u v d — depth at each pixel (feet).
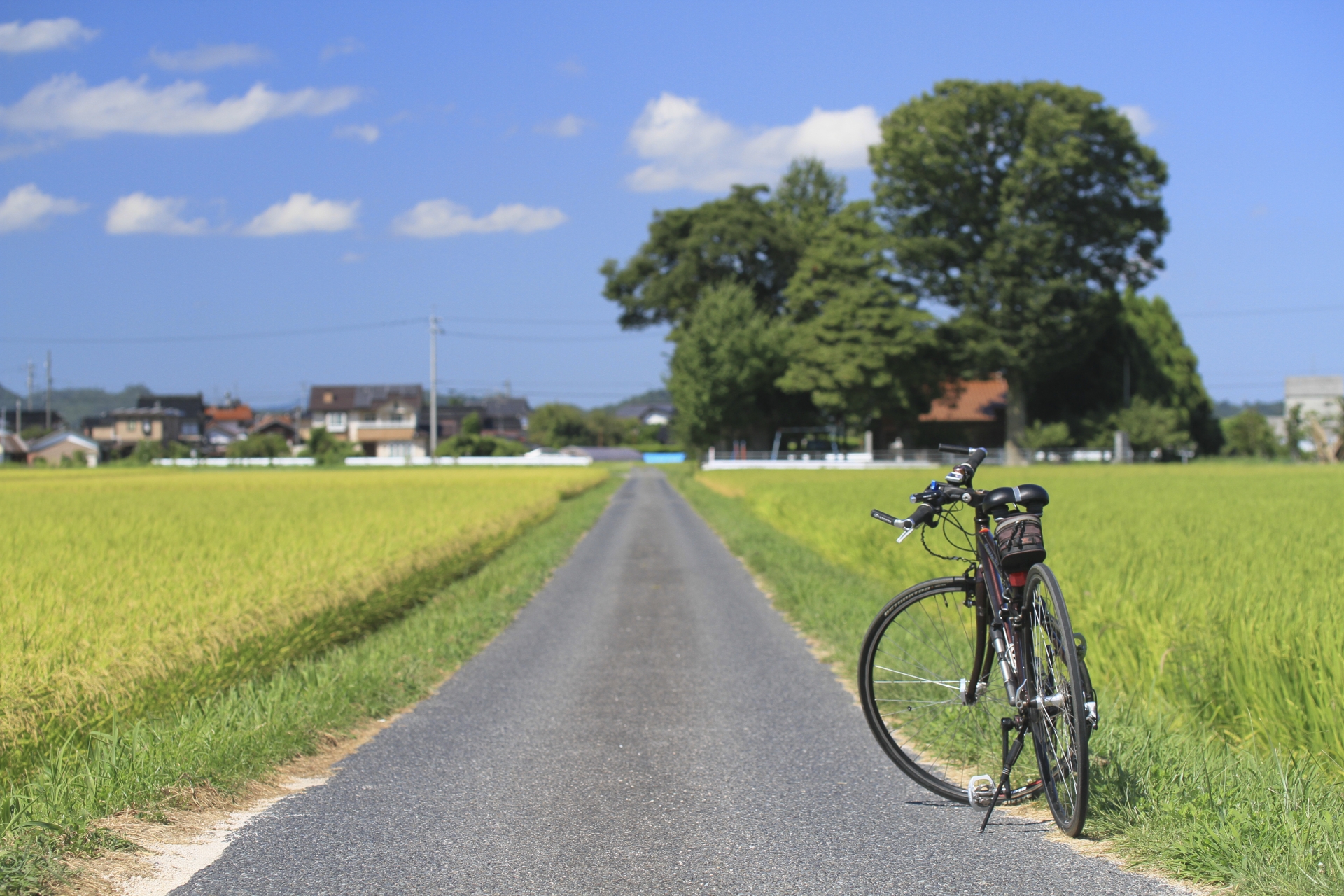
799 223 256.11
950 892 10.71
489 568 45.52
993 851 11.97
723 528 69.87
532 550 53.72
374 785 14.97
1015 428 202.90
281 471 190.90
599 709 20.12
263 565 31.30
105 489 99.14
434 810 13.76
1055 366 193.88
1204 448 230.07
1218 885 10.52
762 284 241.14
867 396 203.10
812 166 270.67
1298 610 20.24
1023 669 12.69
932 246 190.90
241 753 15.30
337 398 361.71
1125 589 24.49
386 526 46.93
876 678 14.88
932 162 187.32
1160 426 198.70
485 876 11.35
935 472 152.76
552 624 31.58
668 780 15.19
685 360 201.05
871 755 16.57
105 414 349.20
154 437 345.92
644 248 242.58
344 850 12.18
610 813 13.61
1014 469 164.04
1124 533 39.73
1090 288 187.83
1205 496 69.05
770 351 204.33
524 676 23.57
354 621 28.50
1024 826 12.94
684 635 29.22
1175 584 24.79
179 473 177.58
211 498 76.95
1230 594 23.07
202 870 11.47
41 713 15.31
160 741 15.06
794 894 10.76
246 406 449.89
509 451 280.51
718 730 18.33
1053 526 43.68
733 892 10.85
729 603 35.86
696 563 49.98
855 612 30.12
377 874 11.41
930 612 14.67
